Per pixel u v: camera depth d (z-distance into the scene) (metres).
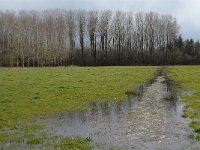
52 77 59.19
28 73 70.12
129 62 157.50
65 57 139.25
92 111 28.55
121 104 32.34
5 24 139.12
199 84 48.97
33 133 20.73
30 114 26.92
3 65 127.06
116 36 165.38
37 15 149.88
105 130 21.45
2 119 24.91
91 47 157.25
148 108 29.81
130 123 23.50
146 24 170.25
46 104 31.33
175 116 25.62
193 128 21.31
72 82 50.66
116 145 17.91
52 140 19.02
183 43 170.62
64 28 152.25
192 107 29.11
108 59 152.75
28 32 133.50
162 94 39.22
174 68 94.50
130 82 52.78
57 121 24.42
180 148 17.16
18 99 33.78
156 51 167.00
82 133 20.69
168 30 170.00
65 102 32.69
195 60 152.12
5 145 18.17
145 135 19.97
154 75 68.19
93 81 52.66
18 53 123.69
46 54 130.00
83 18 157.75
